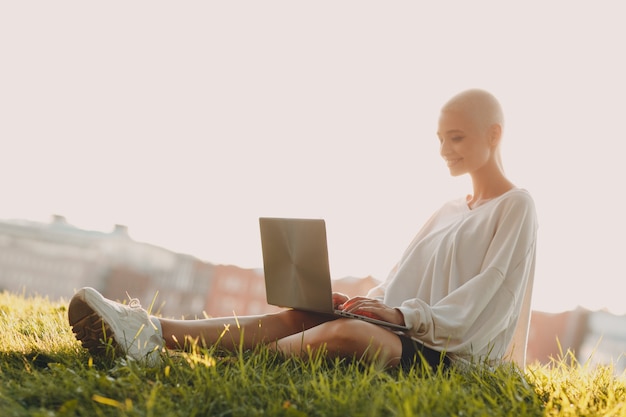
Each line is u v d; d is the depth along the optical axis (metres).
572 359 2.77
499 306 2.52
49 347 2.34
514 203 2.62
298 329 2.48
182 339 2.35
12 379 1.90
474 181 2.83
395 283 2.80
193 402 1.73
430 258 2.76
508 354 2.68
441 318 2.39
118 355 2.19
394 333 2.37
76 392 1.73
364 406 1.70
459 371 2.33
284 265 2.46
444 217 2.92
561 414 1.84
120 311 2.22
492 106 2.75
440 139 2.82
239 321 2.44
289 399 1.82
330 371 2.09
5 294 4.36
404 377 2.14
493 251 2.57
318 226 2.30
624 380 2.57
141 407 1.65
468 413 1.71
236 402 1.73
